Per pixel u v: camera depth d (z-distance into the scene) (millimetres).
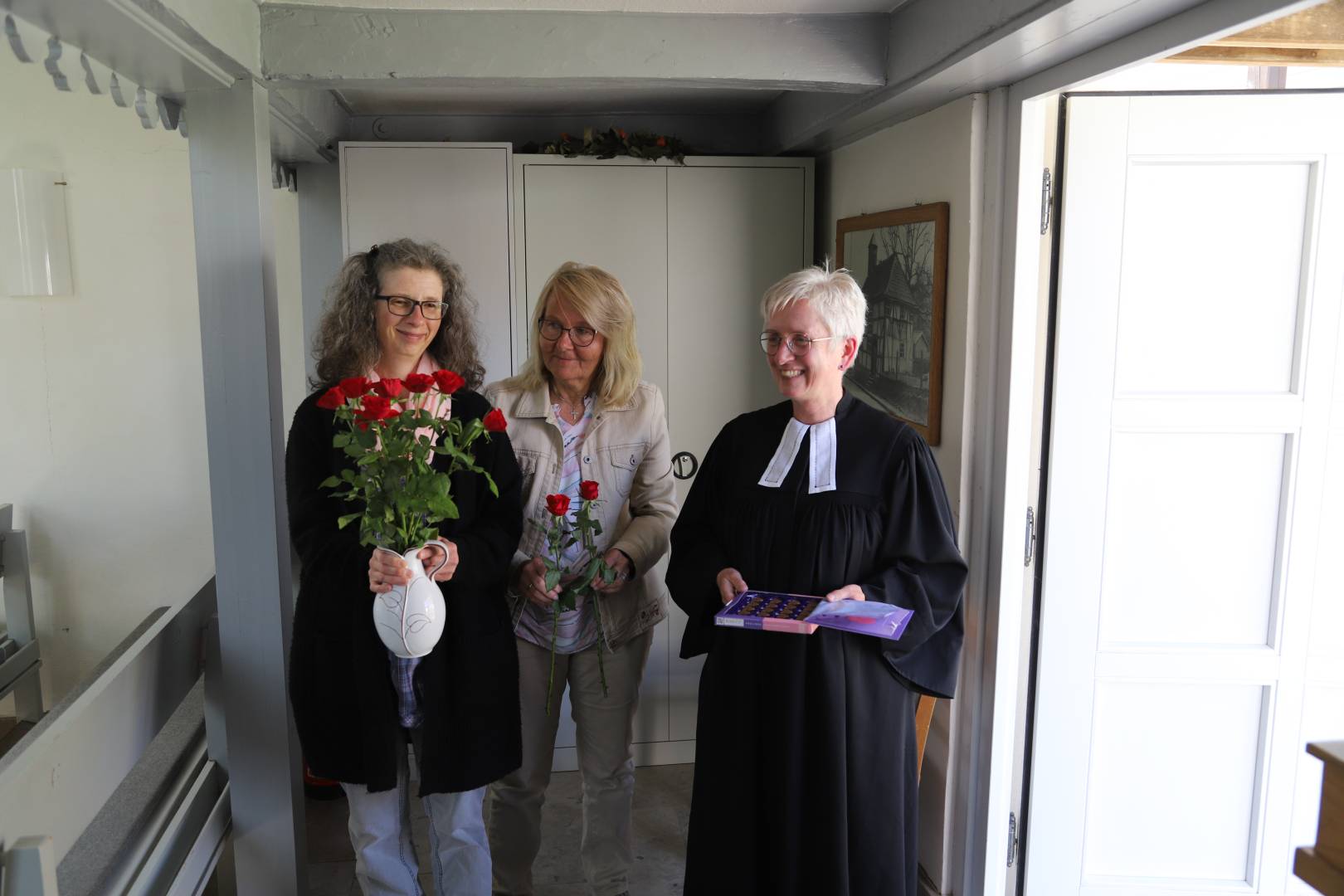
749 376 3516
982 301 2416
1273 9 1475
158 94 2158
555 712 2414
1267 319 2375
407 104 3480
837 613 1850
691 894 2123
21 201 3570
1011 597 2439
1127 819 2547
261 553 2252
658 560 2381
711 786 2088
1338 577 2441
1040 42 1880
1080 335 2371
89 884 1812
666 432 2439
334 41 2145
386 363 2053
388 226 3320
